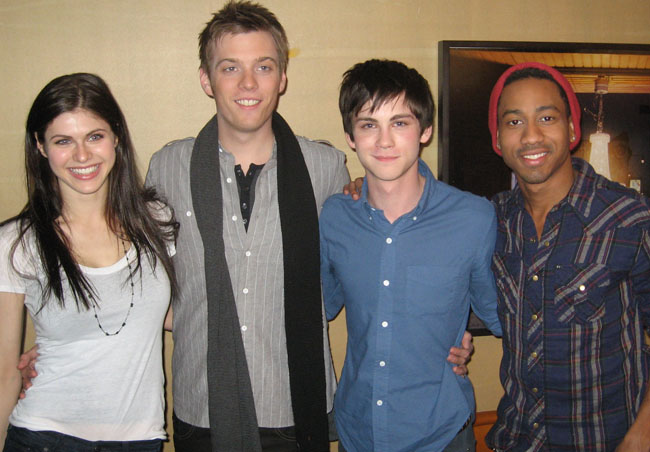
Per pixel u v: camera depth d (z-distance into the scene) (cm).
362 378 140
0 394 124
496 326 150
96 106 124
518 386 139
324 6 183
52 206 129
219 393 144
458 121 189
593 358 128
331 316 173
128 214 135
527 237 136
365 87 129
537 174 129
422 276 136
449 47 185
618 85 195
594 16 196
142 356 130
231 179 147
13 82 172
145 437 130
